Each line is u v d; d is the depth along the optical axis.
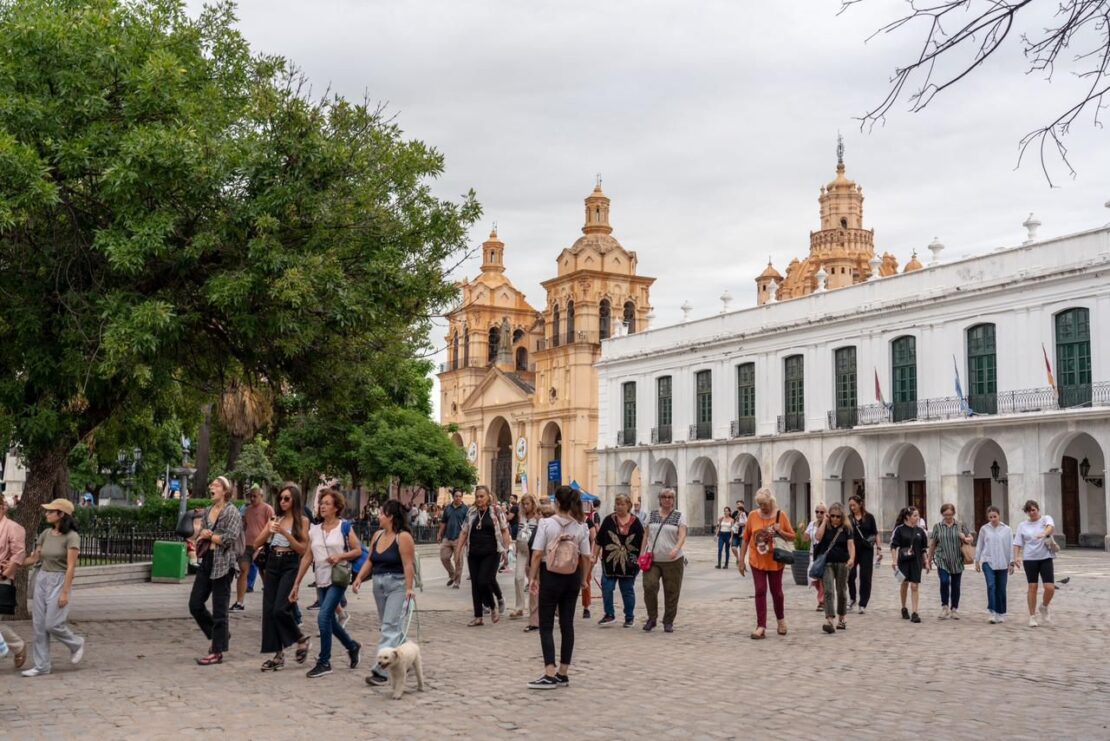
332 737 7.46
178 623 14.12
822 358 43.25
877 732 7.67
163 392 16.36
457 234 15.50
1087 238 33.66
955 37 5.89
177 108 13.02
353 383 16.50
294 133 13.47
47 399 13.27
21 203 11.66
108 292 12.95
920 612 16.14
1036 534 14.27
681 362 50.66
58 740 7.31
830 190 79.69
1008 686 9.62
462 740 7.39
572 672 10.38
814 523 16.36
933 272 38.84
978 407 36.75
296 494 10.41
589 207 68.19
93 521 24.88
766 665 10.87
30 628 13.22
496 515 15.38
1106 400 32.75
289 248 13.50
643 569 13.98
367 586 20.16
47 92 12.68
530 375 80.19
